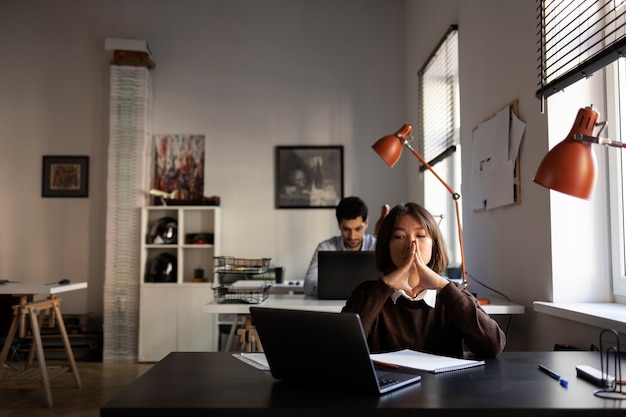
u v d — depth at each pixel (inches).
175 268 226.1
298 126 240.2
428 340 71.6
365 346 47.8
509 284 124.8
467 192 153.6
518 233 119.6
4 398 158.9
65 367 170.6
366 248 150.9
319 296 126.3
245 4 243.8
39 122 238.2
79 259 234.5
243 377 55.9
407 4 236.1
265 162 238.7
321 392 50.0
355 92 241.3
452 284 66.5
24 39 240.8
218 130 239.1
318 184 237.9
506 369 59.2
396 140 121.0
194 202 225.3
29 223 235.5
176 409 44.7
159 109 239.0
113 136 227.0
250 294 129.8
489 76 136.9
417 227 72.6
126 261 223.6
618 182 101.3
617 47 80.9
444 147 183.9
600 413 44.3
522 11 117.0
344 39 243.3
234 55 241.9
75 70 239.9
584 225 104.6
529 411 44.3
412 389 50.7
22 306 152.7
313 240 236.4
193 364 62.0
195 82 240.5
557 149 61.5
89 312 232.7
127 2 241.9
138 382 53.8
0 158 236.7
